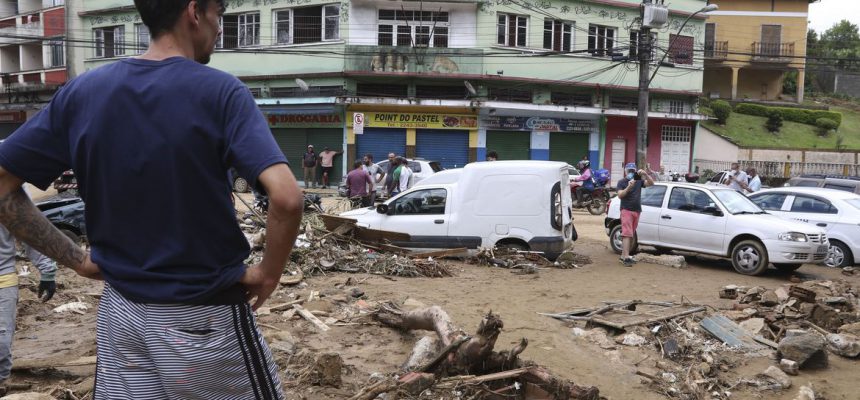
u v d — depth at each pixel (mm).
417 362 5277
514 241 11797
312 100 28406
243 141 1923
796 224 11727
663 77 33688
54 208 11633
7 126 39469
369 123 28688
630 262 12094
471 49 28781
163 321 1979
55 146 2070
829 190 14031
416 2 28547
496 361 5020
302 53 28359
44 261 4438
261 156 1901
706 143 36969
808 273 12430
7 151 2020
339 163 28984
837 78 60469
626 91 32656
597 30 31828
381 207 12141
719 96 47906
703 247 12359
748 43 45938
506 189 11789
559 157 31500
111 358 2086
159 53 2062
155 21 2061
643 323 7402
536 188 11734
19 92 37188
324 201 22891
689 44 34375
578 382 5770
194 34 2113
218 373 2039
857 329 7859
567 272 11047
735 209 12312
